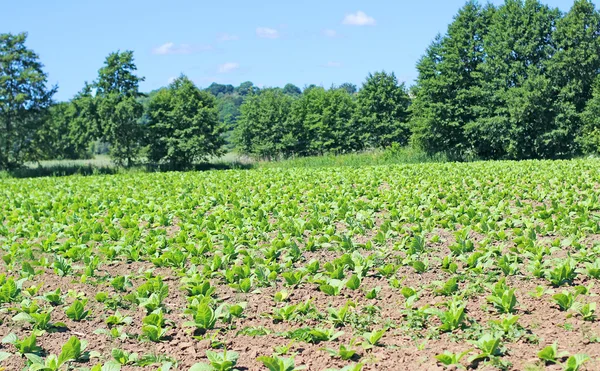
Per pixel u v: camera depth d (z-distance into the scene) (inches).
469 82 2156.7
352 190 766.5
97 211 695.7
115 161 2341.3
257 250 454.6
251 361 259.9
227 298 347.6
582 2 2033.7
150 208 674.2
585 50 2003.0
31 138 2298.2
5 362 262.4
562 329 275.6
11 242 521.7
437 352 259.4
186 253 436.1
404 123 2640.3
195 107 2306.8
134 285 383.6
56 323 302.2
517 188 739.4
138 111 2283.5
